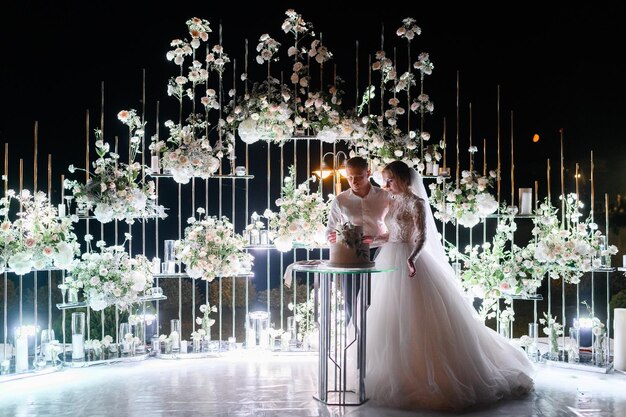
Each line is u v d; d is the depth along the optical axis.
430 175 6.50
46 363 6.03
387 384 4.96
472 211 6.38
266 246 6.61
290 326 6.82
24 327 5.89
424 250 5.34
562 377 5.78
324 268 4.75
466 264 6.44
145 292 6.46
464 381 4.95
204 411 4.86
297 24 6.45
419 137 6.52
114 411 4.87
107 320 6.53
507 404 5.01
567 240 6.38
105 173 6.18
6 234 5.83
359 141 6.43
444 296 5.18
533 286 6.27
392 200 5.45
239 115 6.33
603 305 8.59
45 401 5.13
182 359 6.45
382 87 6.58
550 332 6.21
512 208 6.46
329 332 5.02
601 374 5.85
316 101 6.20
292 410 4.86
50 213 6.03
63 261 5.90
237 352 6.53
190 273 6.35
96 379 5.77
